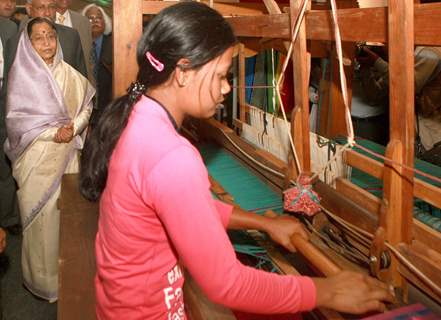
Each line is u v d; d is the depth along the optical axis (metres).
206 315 0.88
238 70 1.80
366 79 2.13
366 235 0.89
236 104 1.92
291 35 1.05
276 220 0.99
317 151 1.15
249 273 0.63
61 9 2.81
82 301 1.10
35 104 2.02
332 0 0.83
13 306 2.15
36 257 2.10
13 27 2.66
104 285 0.75
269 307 0.64
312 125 2.07
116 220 0.67
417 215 1.04
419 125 2.00
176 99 0.66
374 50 2.18
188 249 0.60
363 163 0.97
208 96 0.65
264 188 1.36
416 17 0.71
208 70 0.63
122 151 0.65
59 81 2.08
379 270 0.84
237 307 0.63
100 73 3.42
